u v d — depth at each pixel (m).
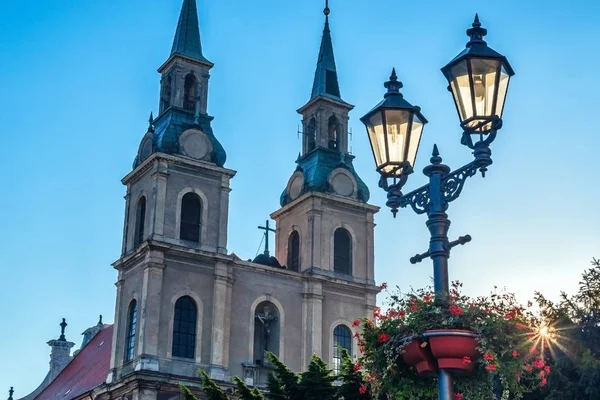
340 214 52.53
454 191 12.30
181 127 49.25
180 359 44.97
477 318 12.22
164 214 46.84
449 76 12.30
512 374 12.93
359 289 51.62
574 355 28.70
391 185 13.06
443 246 12.36
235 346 47.16
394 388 13.28
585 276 31.03
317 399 27.34
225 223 48.41
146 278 45.44
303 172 53.56
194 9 53.25
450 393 11.69
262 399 28.53
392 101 12.94
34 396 73.81
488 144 12.02
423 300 12.51
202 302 46.62
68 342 76.12
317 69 56.81
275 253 54.06
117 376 46.34
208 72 51.81
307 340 49.06
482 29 12.41
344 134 55.25
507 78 12.22
